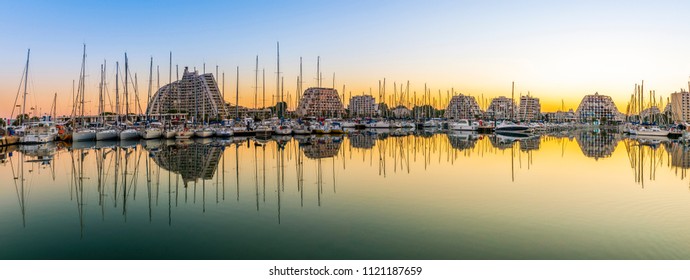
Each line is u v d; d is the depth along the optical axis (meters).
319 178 31.64
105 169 37.00
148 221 19.81
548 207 21.91
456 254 15.20
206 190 27.05
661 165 40.09
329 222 19.25
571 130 155.88
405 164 40.47
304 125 98.19
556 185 28.47
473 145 66.56
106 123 80.88
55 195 25.78
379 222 19.20
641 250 15.52
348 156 48.19
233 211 21.45
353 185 28.53
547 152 54.03
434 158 46.03
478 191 26.25
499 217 19.94
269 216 20.41
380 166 38.91
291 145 65.00
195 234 17.81
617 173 34.41
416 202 23.14
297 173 34.34
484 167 38.19
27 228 18.88
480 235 17.28
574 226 18.45
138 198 24.77
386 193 25.67
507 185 28.45
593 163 41.62
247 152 52.88
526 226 18.45
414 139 83.25
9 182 30.42
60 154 49.78
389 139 82.81
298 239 17.00
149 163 41.31
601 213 20.66
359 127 129.00
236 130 87.00
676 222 19.02
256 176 32.75
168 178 32.00
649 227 18.27
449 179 31.06
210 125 93.81
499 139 84.81
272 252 15.64
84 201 24.05
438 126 149.12
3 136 61.03
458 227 18.31
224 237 17.34
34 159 44.69
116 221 19.86
